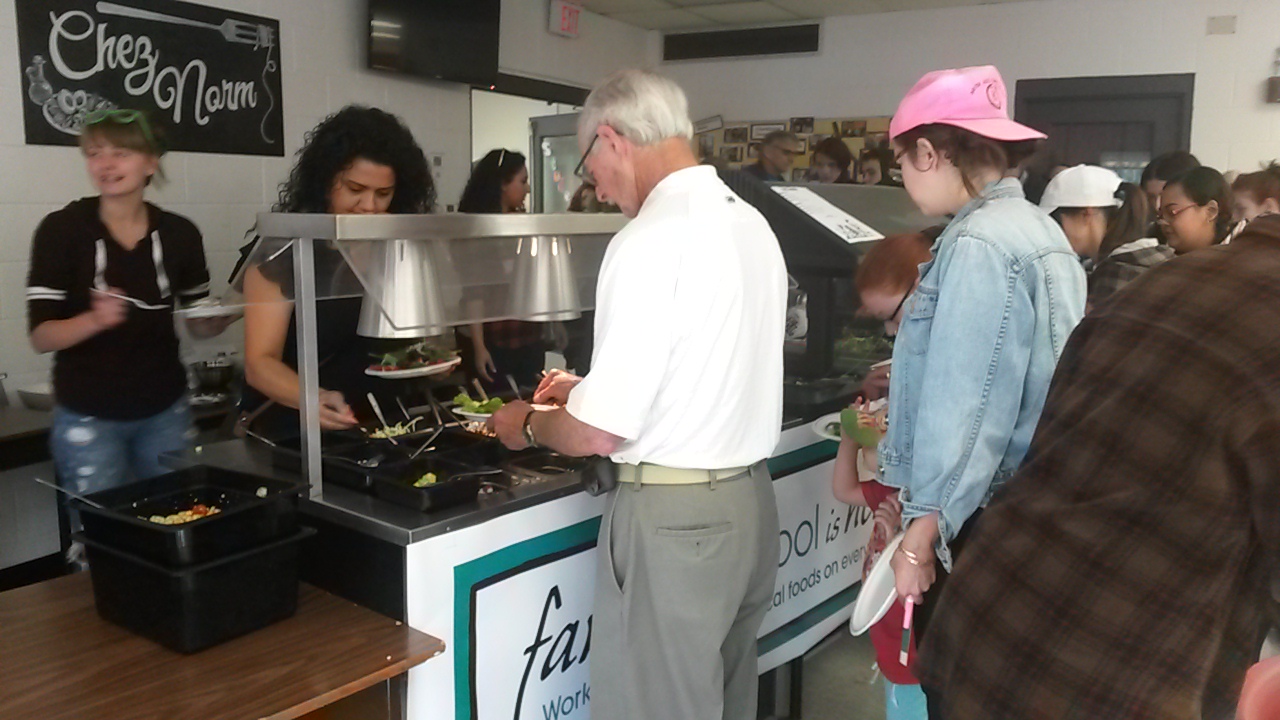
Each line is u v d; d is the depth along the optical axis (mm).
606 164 1500
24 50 3047
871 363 2572
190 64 3555
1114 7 5105
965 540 1493
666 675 1513
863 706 2494
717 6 5633
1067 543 978
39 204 3150
